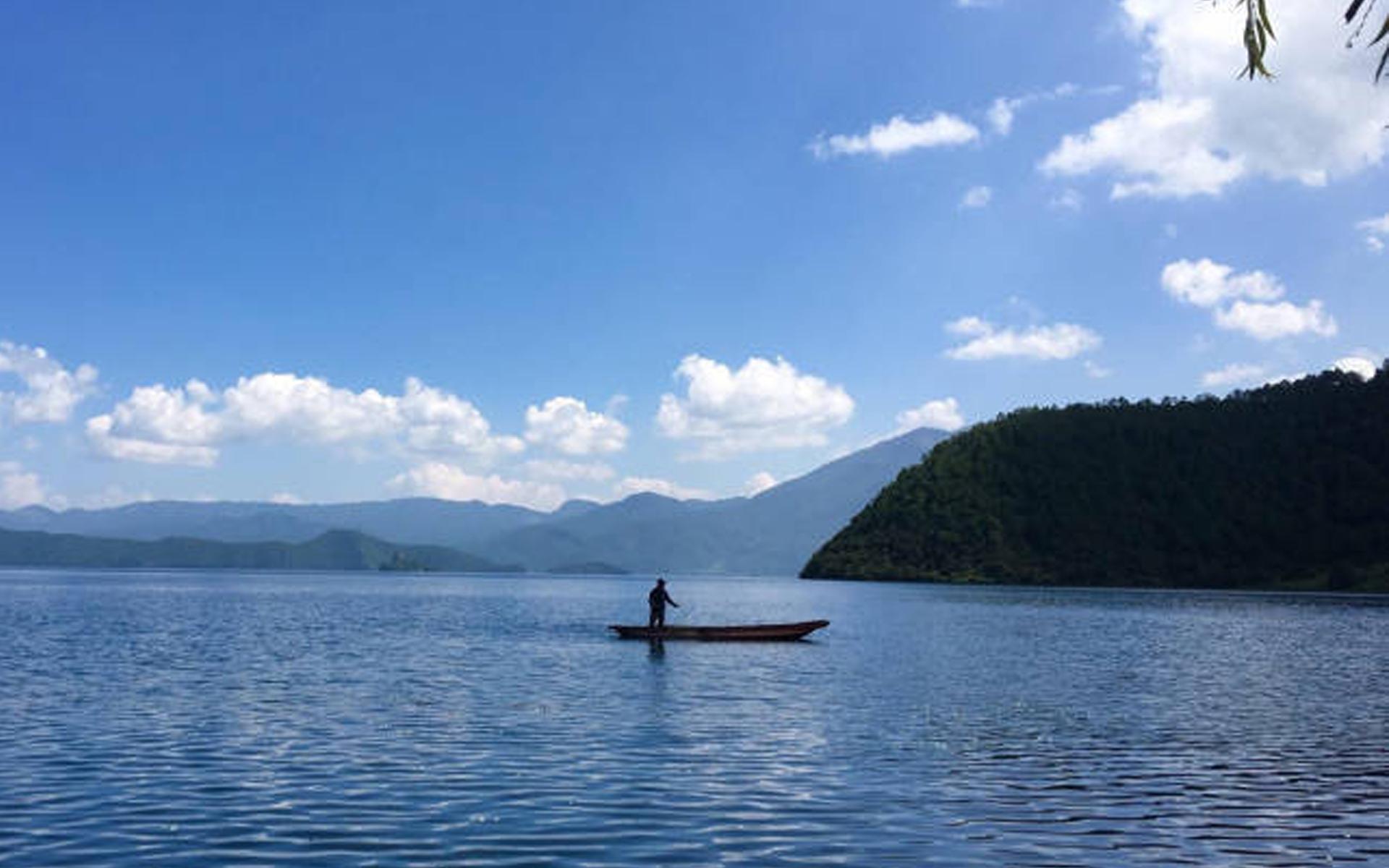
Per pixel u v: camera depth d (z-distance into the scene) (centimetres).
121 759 2439
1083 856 1722
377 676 4284
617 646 6078
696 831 1836
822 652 5728
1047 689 4050
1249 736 2961
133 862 1625
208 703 3406
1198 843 1806
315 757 2484
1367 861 1711
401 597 15800
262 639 6469
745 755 2545
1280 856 1739
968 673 4662
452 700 3538
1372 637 7675
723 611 11925
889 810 2006
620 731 2905
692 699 3619
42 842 1733
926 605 13525
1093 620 9962
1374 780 2338
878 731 2961
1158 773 2405
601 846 1736
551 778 2259
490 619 9350
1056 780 2302
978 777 2327
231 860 1641
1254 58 729
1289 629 8700
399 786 2166
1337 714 3438
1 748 2567
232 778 2234
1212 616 11231
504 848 1722
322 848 1716
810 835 1820
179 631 7031
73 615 9094
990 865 1666
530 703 3478
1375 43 647
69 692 3653
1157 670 4962
